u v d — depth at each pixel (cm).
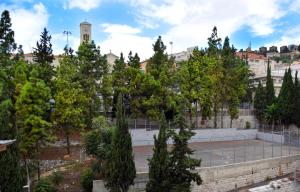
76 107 4016
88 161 3628
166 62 5419
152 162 2764
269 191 3725
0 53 4350
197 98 5372
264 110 6644
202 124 6081
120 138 2736
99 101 4616
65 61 4541
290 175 4247
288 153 4597
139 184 3056
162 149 2752
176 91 5666
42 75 4466
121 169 2698
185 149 2788
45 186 2786
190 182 2980
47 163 3547
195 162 2788
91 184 2920
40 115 3369
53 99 3725
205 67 5684
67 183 3069
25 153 3194
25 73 3984
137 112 4969
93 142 3117
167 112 5059
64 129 3962
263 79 8519
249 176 3866
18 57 5162
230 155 4350
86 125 4250
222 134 5834
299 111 6212
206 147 5003
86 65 4672
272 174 4116
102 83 4784
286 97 6284
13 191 2400
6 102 2739
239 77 6181
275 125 6450
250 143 5528
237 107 6259
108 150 2900
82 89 4234
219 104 5912
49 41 5025
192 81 5356
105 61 4909
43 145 3728
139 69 5278
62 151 3997
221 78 5831
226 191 3619
